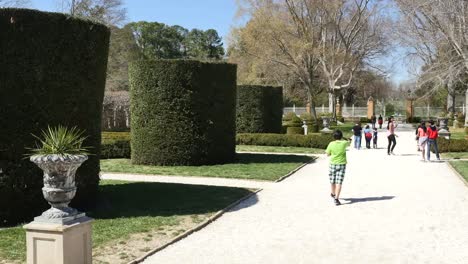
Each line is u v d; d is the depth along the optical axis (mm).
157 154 15945
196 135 15984
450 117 47312
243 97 27094
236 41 45656
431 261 6020
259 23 37219
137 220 8031
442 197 10570
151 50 83125
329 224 8078
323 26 40531
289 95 57125
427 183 12766
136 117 16281
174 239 6961
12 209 7664
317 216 8688
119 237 7008
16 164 7648
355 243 6871
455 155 20719
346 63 42750
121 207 9062
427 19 33875
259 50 38344
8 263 5715
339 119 54625
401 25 36531
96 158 8852
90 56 8562
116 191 10789
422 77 35125
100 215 8344
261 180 13156
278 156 19828
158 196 10250
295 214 8844
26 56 7707
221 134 16625
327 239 7098
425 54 36625
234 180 13164
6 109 7559
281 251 6473
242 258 6156
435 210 9164
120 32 44438
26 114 7723
